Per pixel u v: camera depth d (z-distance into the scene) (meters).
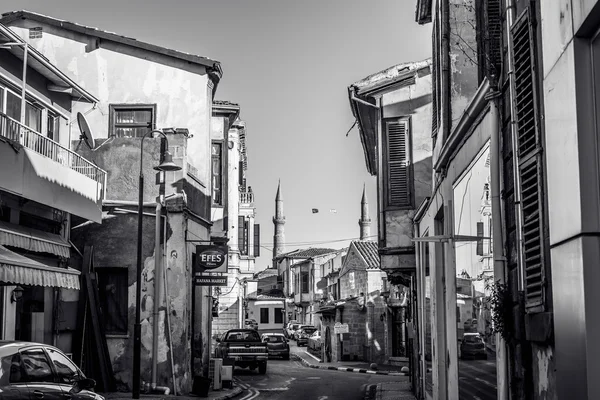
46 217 17.44
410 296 23.83
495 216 7.40
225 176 27.67
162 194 20.08
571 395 5.07
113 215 20.05
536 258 6.06
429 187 19.66
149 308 19.67
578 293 4.93
